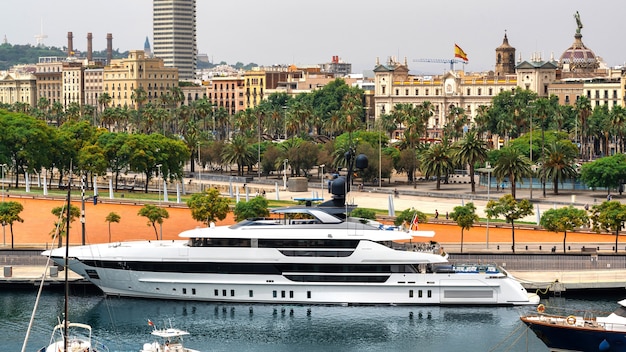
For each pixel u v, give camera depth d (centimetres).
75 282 17962
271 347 15062
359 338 15438
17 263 19238
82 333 15500
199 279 17062
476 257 18812
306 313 16600
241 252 16925
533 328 14500
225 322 16162
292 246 16862
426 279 16788
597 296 17425
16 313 16450
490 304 16788
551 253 18850
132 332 15600
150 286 17200
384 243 16962
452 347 14988
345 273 16850
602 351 14062
